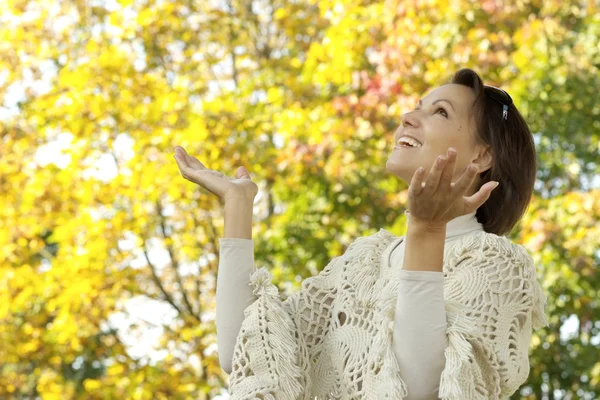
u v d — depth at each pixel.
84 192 10.02
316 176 9.47
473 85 2.42
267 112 10.13
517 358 2.17
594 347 9.45
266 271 2.41
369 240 2.51
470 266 2.20
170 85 10.79
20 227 10.57
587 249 8.27
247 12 11.36
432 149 2.36
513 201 2.46
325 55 9.80
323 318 2.43
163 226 10.77
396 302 2.05
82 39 11.09
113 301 10.64
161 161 9.60
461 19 9.19
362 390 2.19
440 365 2.00
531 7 9.39
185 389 10.61
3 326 10.81
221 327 2.40
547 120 9.03
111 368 10.84
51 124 10.05
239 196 2.46
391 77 9.23
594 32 8.87
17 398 12.45
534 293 2.23
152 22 10.95
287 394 2.28
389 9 9.29
